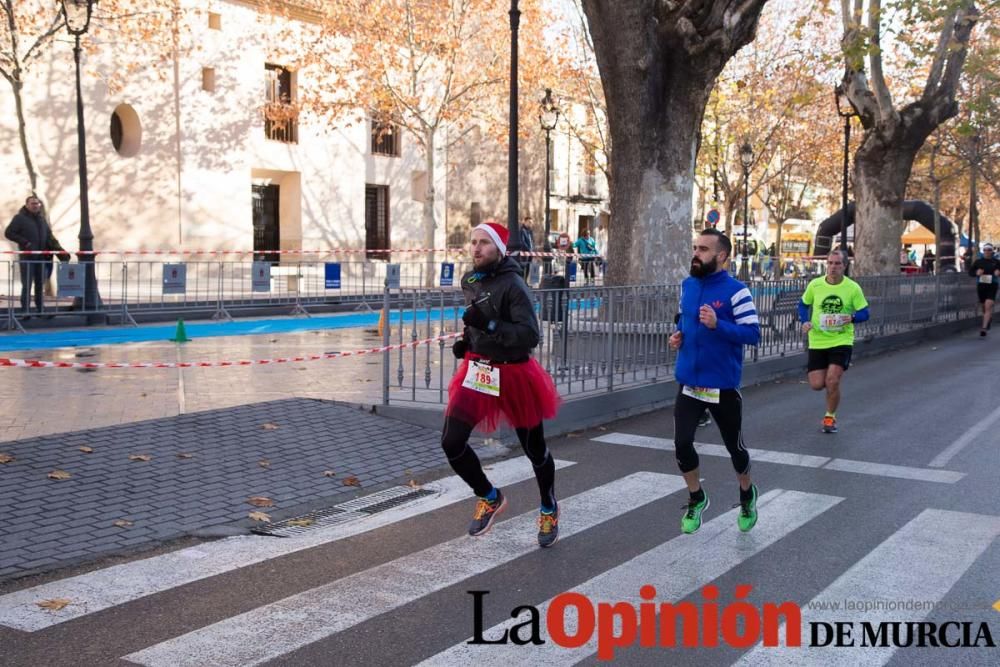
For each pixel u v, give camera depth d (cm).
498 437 777
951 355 1543
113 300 1673
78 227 2159
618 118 1200
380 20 2467
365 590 454
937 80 1969
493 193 3603
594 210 4362
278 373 1053
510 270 500
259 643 391
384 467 700
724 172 3419
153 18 2156
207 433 739
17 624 411
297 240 2722
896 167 2028
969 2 1731
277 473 664
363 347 1331
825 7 1981
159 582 465
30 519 544
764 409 990
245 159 2525
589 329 910
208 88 2436
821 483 670
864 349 1520
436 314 914
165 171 2336
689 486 536
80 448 674
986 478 683
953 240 3325
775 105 3162
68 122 2120
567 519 578
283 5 2539
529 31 2802
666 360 1030
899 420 919
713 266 533
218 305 1759
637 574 477
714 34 1133
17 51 1772
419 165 3119
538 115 2925
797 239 5284
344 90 2705
